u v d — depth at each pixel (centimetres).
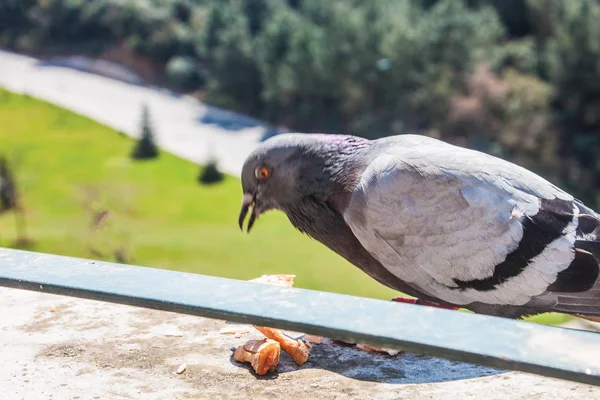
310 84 6444
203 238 4325
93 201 4825
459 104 5538
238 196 5309
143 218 4875
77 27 9350
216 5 8000
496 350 234
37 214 4966
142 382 445
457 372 455
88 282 289
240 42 7356
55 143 6650
